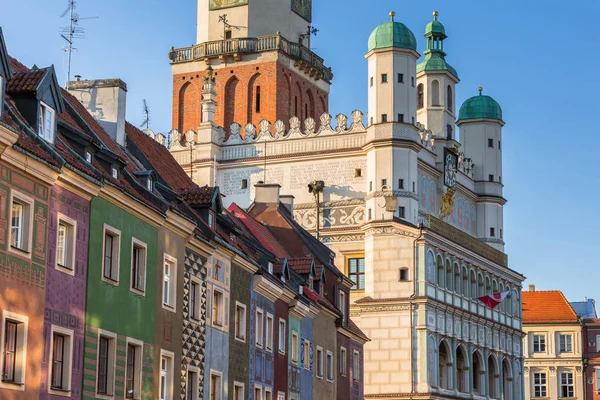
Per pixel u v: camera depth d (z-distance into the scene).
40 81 40.53
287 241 82.12
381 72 108.75
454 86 121.00
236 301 58.31
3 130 35.44
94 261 42.22
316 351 73.31
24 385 37.06
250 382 60.03
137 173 49.22
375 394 103.44
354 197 109.38
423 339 102.81
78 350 40.88
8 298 36.25
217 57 126.25
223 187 113.25
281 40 125.62
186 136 114.56
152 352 46.88
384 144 107.12
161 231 48.09
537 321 144.50
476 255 115.12
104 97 57.56
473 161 126.69
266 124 113.44
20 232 37.56
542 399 143.50
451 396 106.62
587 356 143.62
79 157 42.44
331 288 79.69
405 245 104.75
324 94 135.62
